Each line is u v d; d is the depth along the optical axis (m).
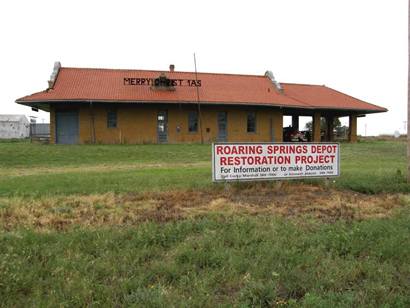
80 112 30.27
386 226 6.38
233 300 4.00
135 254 5.08
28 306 3.74
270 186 10.16
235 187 9.92
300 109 35.09
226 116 32.91
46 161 19.52
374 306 3.87
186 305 3.77
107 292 4.00
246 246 5.45
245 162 9.94
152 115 31.45
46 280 4.26
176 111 31.88
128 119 31.05
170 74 35.81
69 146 25.58
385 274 4.56
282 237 5.81
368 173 13.08
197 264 4.86
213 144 9.70
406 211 7.77
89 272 4.50
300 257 5.02
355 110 35.53
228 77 37.47
